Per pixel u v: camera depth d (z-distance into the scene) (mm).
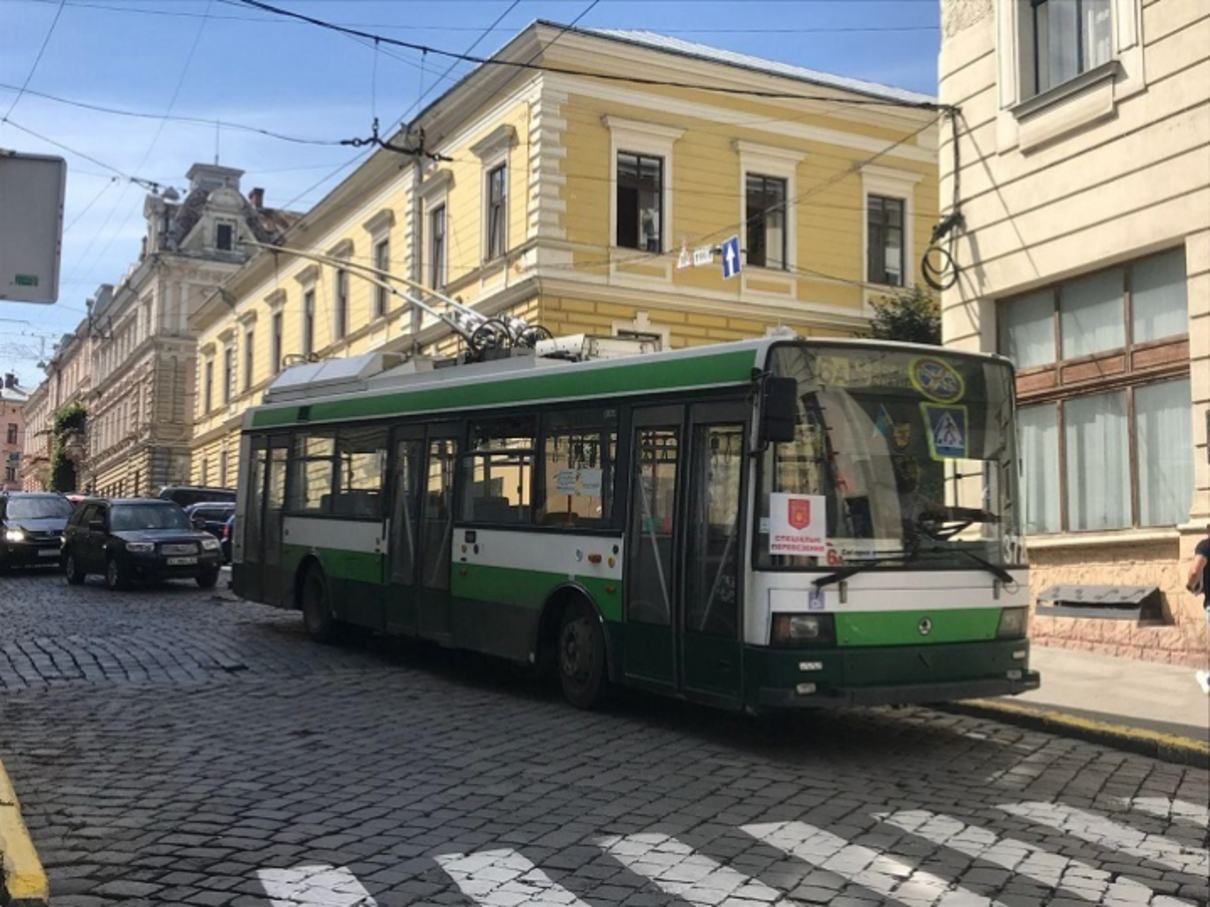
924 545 8297
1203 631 11828
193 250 62688
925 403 8539
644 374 9242
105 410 75562
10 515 25625
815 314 27922
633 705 9922
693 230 26594
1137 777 7914
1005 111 14367
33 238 6352
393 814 6465
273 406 15148
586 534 9609
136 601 19016
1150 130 12438
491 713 9547
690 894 5238
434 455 11695
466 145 28500
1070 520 13758
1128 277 12961
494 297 26422
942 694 8133
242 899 5098
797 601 7801
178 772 7410
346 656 12703
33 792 6902
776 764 7902
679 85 25891
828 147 28469
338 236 37094
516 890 5250
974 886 5473
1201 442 11742
